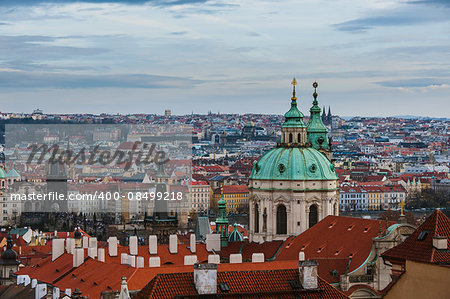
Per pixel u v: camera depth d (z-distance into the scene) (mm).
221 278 186000
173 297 178500
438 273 169750
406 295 174625
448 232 180250
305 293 186250
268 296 184125
